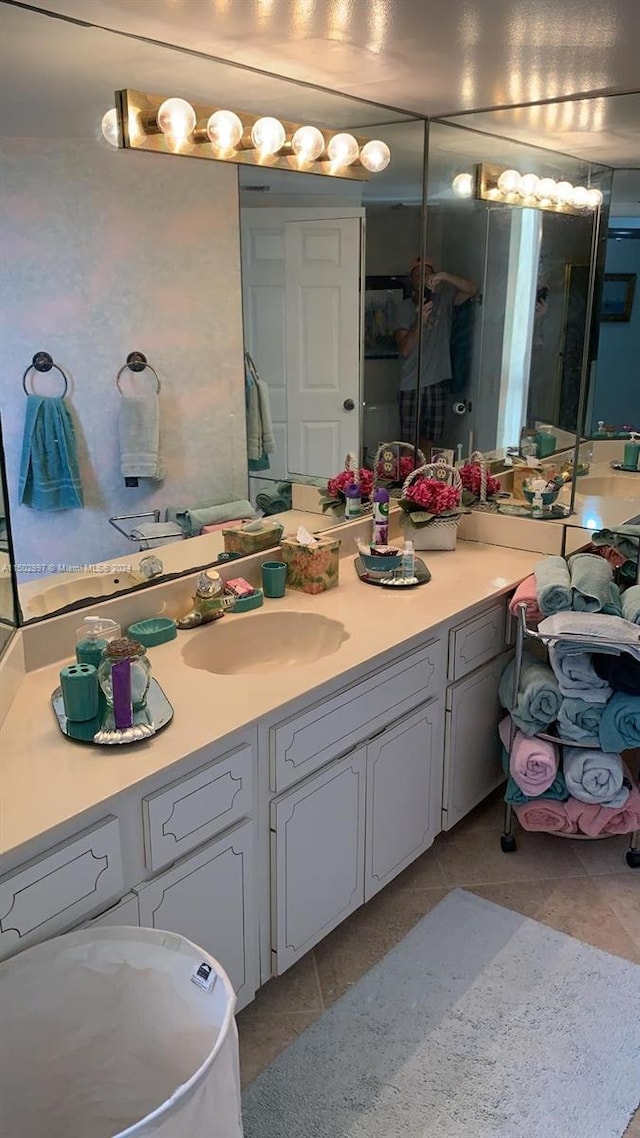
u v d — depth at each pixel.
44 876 1.31
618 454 2.64
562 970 2.03
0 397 1.74
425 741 2.27
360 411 2.70
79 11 1.58
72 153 1.79
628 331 2.54
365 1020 1.89
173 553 2.19
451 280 2.74
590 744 2.27
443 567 2.67
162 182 1.99
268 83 2.13
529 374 2.74
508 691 2.45
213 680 1.83
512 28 1.65
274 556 2.46
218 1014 1.24
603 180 2.50
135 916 1.49
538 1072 1.75
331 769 1.92
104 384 1.95
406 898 2.30
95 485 1.96
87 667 1.60
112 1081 1.35
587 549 2.74
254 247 2.26
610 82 2.16
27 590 1.83
